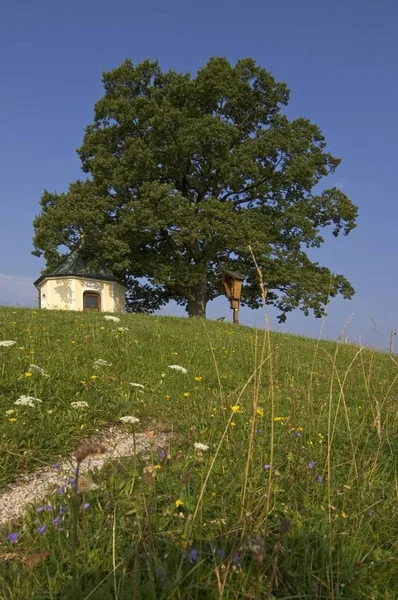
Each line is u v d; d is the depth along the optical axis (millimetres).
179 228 26312
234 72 29953
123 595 2051
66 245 29578
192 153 28172
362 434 4461
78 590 2094
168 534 2557
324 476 3426
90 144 30828
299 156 29672
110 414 4770
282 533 2043
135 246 28281
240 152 28328
